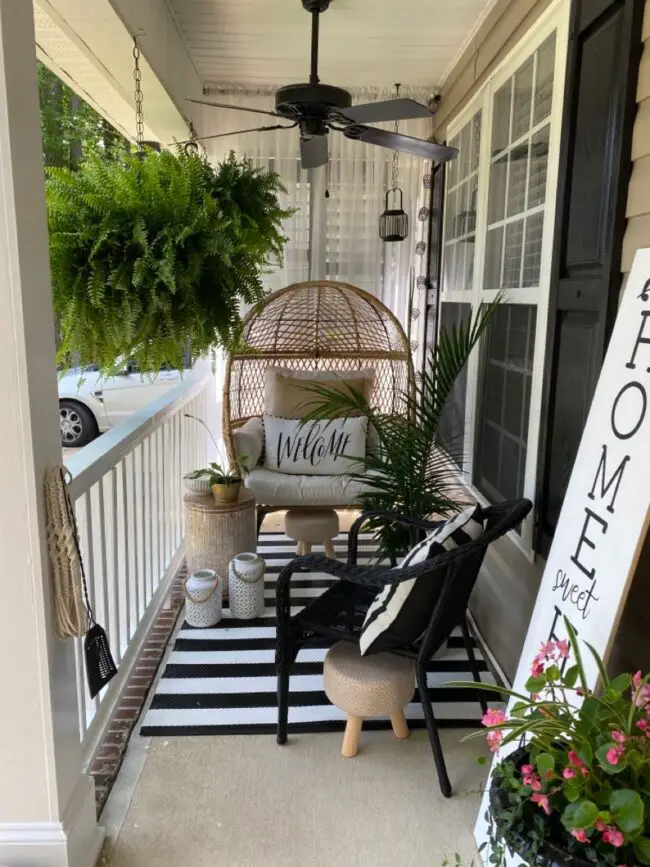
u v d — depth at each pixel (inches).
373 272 191.9
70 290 67.9
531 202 102.7
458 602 82.5
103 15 93.0
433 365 102.7
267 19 132.9
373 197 188.9
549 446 88.5
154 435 116.5
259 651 107.3
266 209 83.6
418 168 188.4
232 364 156.2
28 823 62.3
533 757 51.7
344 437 147.9
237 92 180.1
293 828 72.6
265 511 144.0
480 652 108.7
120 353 72.1
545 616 69.9
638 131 66.1
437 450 138.9
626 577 56.3
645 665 64.4
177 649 107.6
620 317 65.0
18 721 60.2
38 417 57.1
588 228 76.4
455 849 70.2
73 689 65.9
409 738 88.1
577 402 79.9
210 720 90.6
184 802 76.1
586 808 43.8
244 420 162.1
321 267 190.5
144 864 67.8
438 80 171.0
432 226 181.0
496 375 118.8
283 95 110.9
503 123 118.2
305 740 87.3
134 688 97.1
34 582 58.1
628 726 47.1
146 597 108.3
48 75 189.3
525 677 71.4
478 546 71.6
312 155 125.3
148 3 112.0
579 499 67.2
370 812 75.0
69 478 67.6
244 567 115.7
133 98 133.2
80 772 67.9
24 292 54.4
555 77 90.2
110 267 68.2
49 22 98.0
